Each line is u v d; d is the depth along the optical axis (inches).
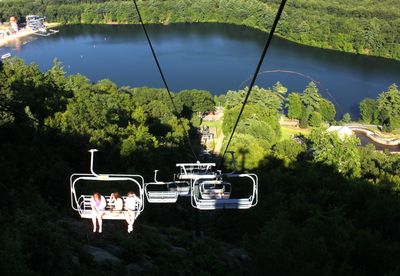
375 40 7062.0
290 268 1070.4
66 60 6801.2
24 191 1274.6
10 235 818.2
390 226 1557.6
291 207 1643.7
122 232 1277.1
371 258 1272.1
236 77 5944.9
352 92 5615.2
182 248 1327.5
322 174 2186.3
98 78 5999.0
